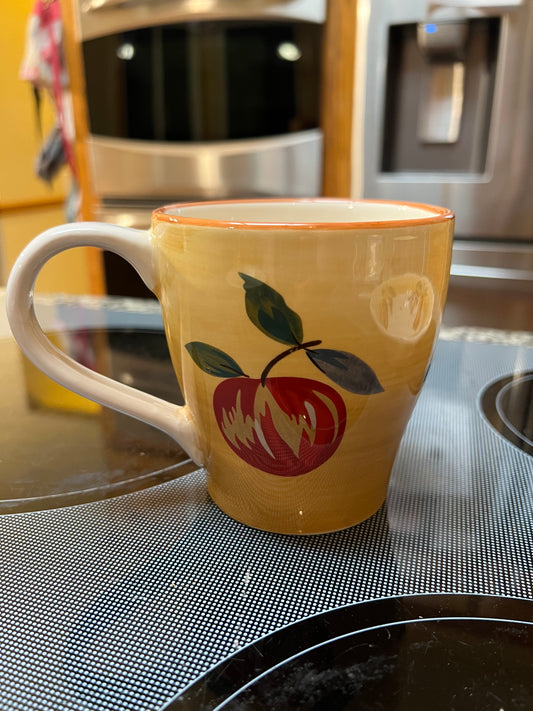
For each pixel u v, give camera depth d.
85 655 0.13
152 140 0.84
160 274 0.17
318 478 0.17
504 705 0.12
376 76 0.70
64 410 0.27
